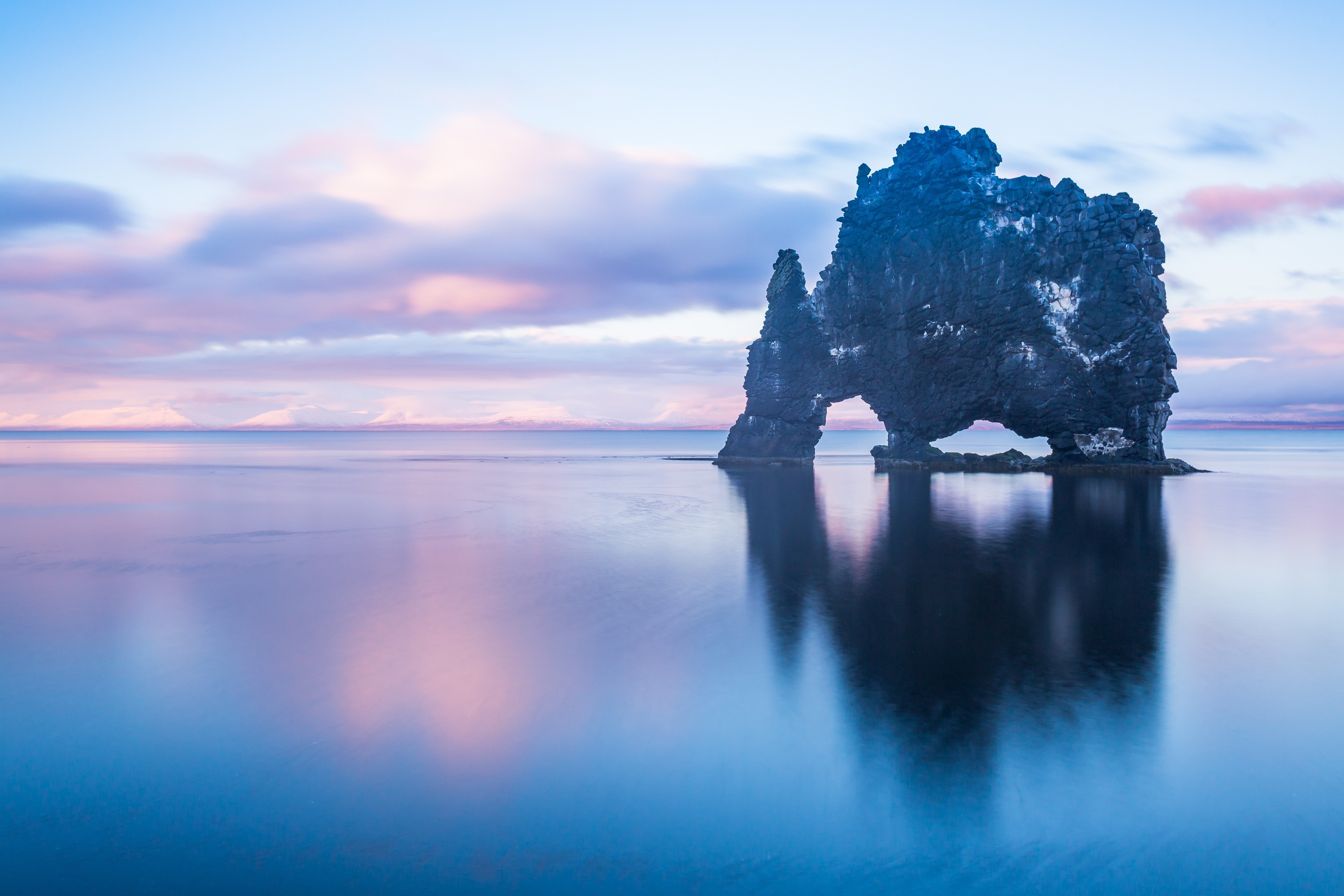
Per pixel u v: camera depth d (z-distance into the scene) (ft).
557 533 104.53
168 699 40.29
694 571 76.02
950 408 214.48
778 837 27.30
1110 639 51.26
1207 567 77.25
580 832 27.63
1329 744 34.42
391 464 320.50
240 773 31.96
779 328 251.80
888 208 220.43
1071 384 197.77
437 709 38.83
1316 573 74.13
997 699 40.04
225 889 24.61
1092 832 27.50
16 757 33.55
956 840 27.09
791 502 142.61
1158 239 195.42
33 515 127.85
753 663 46.26
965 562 80.59
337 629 54.08
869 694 40.78
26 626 55.06
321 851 26.55
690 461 327.67
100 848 26.78
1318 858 25.90
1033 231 197.67
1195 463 304.09
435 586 69.26
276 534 103.96
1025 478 190.39
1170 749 34.01
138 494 169.48
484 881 24.90
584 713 38.17
